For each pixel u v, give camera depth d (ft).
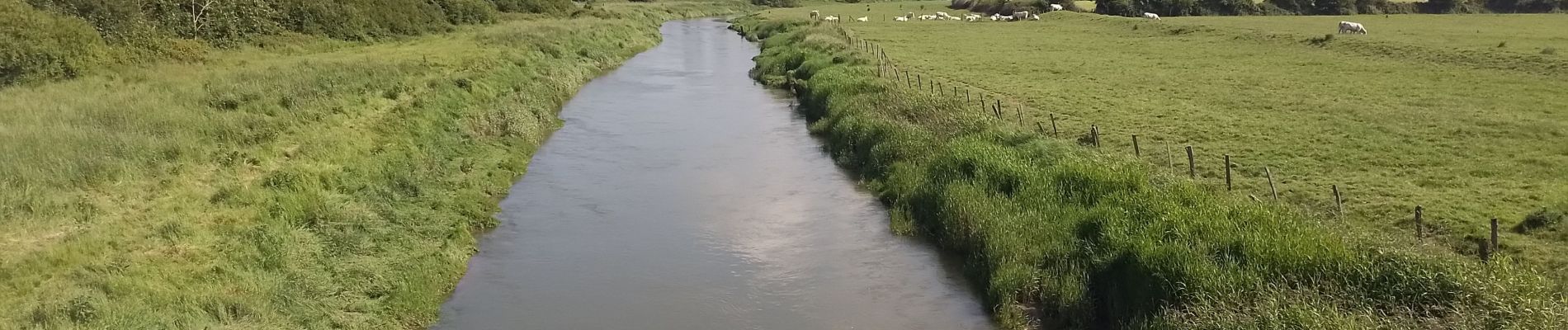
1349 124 79.56
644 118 101.91
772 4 401.90
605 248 55.67
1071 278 46.44
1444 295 37.42
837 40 159.63
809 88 115.03
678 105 112.16
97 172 53.36
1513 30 167.94
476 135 81.00
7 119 64.95
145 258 42.96
